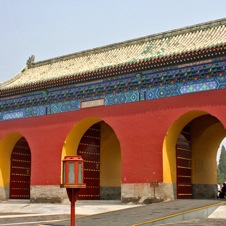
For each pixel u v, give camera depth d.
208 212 19.03
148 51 28.20
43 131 29.94
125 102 26.31
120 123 26.23
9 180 33.06
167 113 24.48
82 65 31.30
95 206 24.02
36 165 29.70
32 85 30.14
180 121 24.77
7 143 32.91
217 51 22.69
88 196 30.00
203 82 23.50
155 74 25.11
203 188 29.20
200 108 23.28
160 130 24.58
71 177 12.77
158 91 25.09
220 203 20.62
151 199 24.22
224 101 22.58
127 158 25.53
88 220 17.19
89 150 30.77
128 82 26.16
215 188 31.09
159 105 24.89
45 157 29.34
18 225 18.06
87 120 28.20
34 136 30.34
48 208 24.50
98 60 30.86
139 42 30.00
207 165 30.28
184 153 27.48
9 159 33.38
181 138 27.36
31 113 31.00
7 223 19.23
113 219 17.03
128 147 25.62
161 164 24.23
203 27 27.42
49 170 28.92
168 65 24.58
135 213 18.62
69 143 28.94
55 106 29.73
